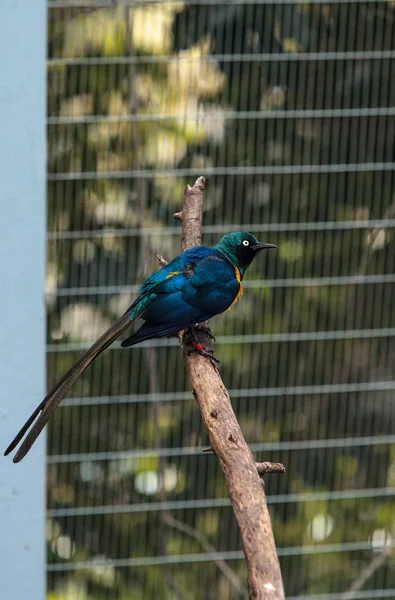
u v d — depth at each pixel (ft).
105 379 41.29
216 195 42.01
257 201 42.22
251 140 42.14
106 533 41.78
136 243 41.42
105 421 41.29
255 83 42.34
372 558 44.04
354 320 42.75
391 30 42.93
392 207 42.75
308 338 42.34
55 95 40.83
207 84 42.06
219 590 42.78
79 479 41.47
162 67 41.70
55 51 41.47
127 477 42.01
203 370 28.73
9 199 34.42
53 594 42.50
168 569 42.39
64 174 40.88
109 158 41.14
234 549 42.47
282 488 42.70
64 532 41.42
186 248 33.73
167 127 41.70
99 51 41.78
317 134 42.42
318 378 42.70
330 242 42.42
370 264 42.65
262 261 42.34
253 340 42.19
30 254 34.63
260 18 42.42
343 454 43.19
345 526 44.21
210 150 42.01
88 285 41.11
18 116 34.32
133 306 32.12
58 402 27.81
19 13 34.04
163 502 41.34
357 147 42.75
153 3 41.34
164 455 41.55
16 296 34.58
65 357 41.86
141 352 41.37
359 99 42.93
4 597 35.14
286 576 43.50
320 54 42.47
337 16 42.70
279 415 42.34
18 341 34.68
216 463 42.11
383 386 42.19
